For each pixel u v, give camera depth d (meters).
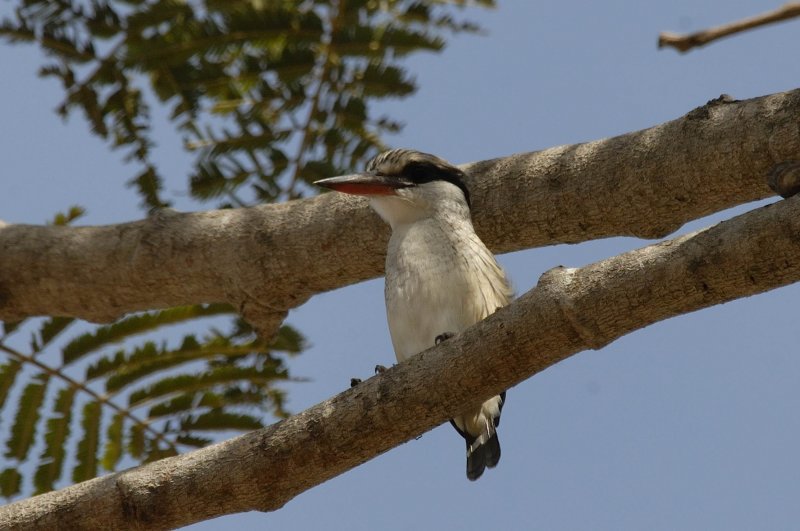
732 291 7.43
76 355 11.30
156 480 8.62
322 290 11.37
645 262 7.52
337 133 11.34
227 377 11.41
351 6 10.94
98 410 11.27
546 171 10.42
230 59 11.12
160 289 11.40
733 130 9.45
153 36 10.97
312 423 8.34
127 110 11.23
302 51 11.07
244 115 11.27
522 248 10.89
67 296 11.50
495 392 8.06
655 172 9.84
